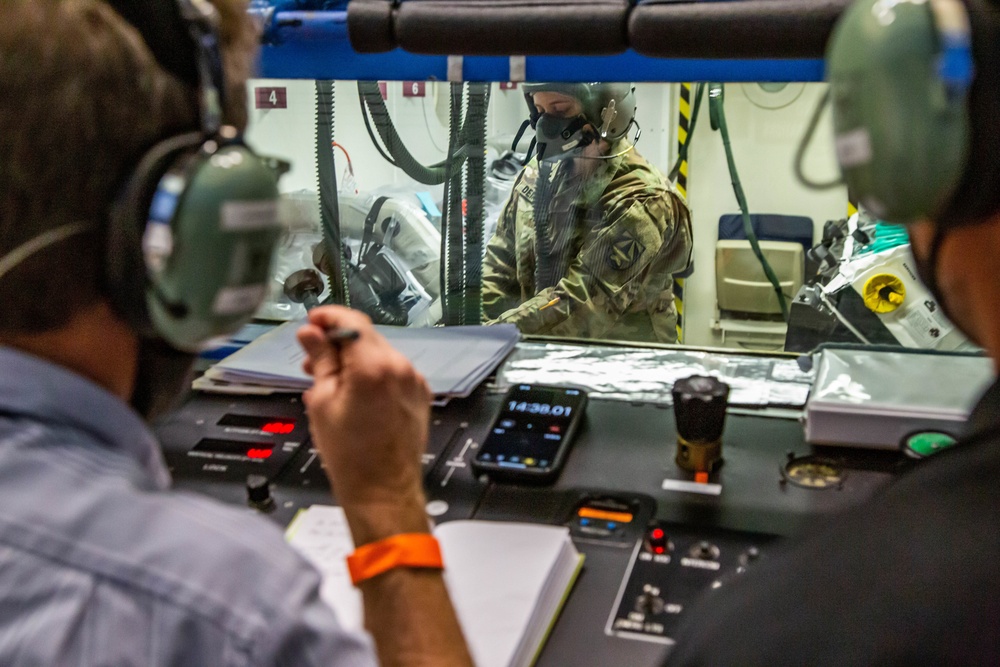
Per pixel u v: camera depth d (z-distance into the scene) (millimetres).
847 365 1155
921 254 513
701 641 480
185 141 483
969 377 1113
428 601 652
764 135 2262
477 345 1345
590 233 1863
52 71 435
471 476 1072
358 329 723
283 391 1255
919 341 1414
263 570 454
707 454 1053
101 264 476
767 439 1120
